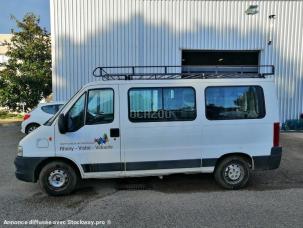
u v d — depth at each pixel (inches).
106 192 240.8
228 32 582.6
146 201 220.5
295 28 586.9
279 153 245.3
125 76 238.2
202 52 595.5
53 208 208.7
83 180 270.7
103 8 570.9
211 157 239.9
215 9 577.3
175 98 235.3
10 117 926.4
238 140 241.4
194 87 237.0
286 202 216.7
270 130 243.6
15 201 222.5
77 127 229.0
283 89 596.1
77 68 578.2
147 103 233.0
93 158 229.9
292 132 561.3
